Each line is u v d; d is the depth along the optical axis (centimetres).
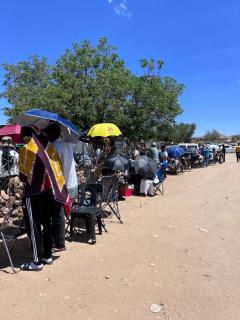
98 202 746
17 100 2438
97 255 602
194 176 1956
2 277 509
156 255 610
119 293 470
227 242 693
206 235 738
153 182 1234
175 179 1806
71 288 480
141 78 2398
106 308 432
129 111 2245
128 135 2334
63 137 648
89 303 443
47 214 546
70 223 673
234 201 1131
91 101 2092
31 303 441
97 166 1336
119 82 2111
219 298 465
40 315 415
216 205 1064
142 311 427
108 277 515
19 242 659
